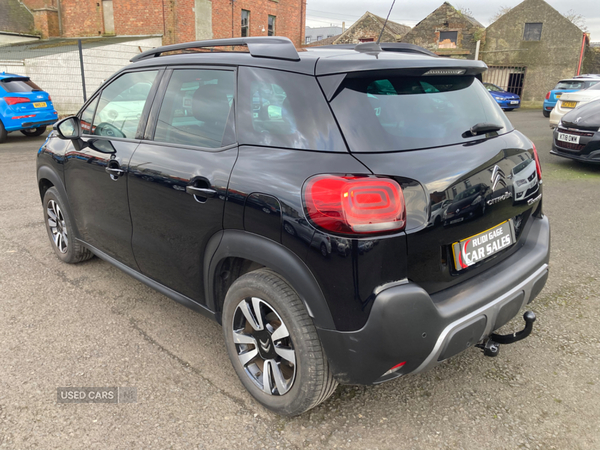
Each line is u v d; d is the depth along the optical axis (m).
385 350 1.73
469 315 1.88
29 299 3.25
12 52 17.59
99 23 23.39
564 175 7.08
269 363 2.10
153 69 2.74
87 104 3.26
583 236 4.44
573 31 26.72
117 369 2.48
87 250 3.72
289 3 28.25
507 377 2.41
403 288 1.71
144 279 2.84
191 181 2.22
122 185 2.72
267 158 1.96
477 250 2.03
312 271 1.77
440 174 1.80
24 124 10.83
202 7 22.16
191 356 2.62
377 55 2.05
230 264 2.23
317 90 1.88
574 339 2.74
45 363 2.52
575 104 9.71
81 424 2.07
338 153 1.77
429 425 2.08
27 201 5.73
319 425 2.09
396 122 1.88
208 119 2.30
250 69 2.16
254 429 2.06
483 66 2.30
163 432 2.04
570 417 2.12
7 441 1.96
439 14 29.06
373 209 1.66
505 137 2.24
